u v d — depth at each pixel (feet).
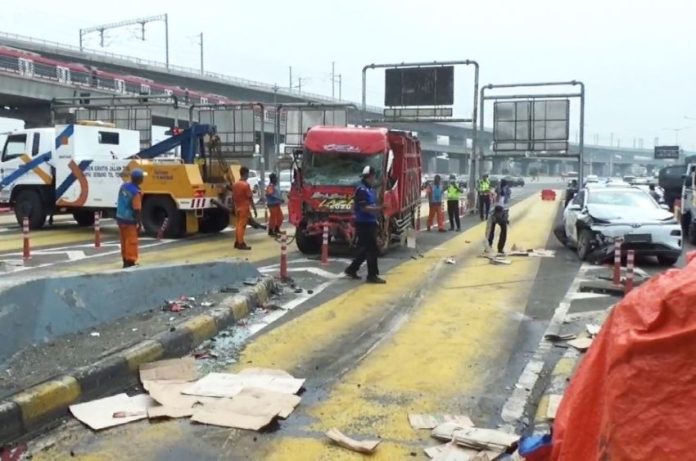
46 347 20.92
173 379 19.99
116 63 212.43
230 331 26.32
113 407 17.83
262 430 16.70
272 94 262.26
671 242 45.16
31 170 66.08
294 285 36.55
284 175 144.87
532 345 24.86
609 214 47.42
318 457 15.24
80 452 15.38
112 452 15.39
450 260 47.62
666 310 9.28
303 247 50.21
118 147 68.28
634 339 9.39
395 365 22.24
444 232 72.33
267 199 63.77
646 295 9.85
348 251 51.75
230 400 18.31
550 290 36.19
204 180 63.21
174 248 53.16
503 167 407.23
